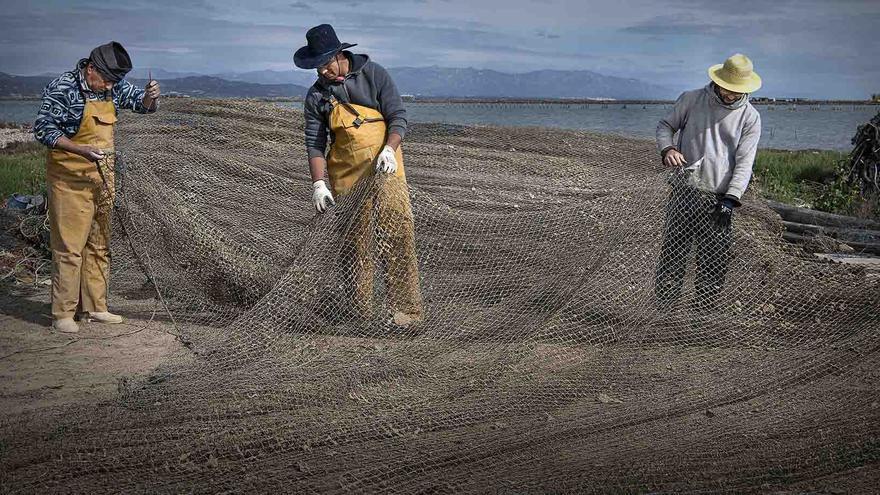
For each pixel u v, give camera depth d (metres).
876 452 4.02
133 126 8.29
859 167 15.05
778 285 6.00
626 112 76.50
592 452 4.03
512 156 8.31
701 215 5.97
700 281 6.00
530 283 5.77
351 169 5.88
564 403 4.70
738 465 3.89
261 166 7.88
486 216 6.03
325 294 5.60
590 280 5.66
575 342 5.36
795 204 14.04
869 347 5.40
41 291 7.43
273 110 8.70
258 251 6.81
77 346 5.83
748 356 5.45
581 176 8.01
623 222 5.88
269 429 4.15
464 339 5.34
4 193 12.48
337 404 4.56
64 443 3.98
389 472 3.76
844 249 9.91
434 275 5.90
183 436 4.10
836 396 4.78
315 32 5.74
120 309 6.77
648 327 5.57
